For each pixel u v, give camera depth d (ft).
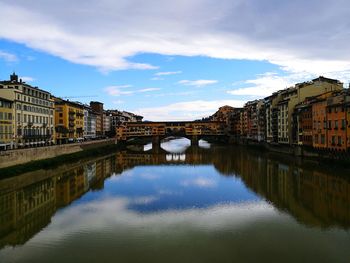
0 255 97.45
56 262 92.43
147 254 96.32
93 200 160.56
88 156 364.38
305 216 128.26
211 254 95.66
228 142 642.63
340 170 219.00
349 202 145.38
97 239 108.17
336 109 245.86
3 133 254.47
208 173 242.78
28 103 300.81
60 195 171.42
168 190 182.50
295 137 331.98
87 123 520.42
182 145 631.15
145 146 622.95
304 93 345.51
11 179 201.16
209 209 141.59
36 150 255.50
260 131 483.92
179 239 107.14
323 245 100.27
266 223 120.88
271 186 184.34
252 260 91.40
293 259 91.71
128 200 159.84
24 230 117.50
